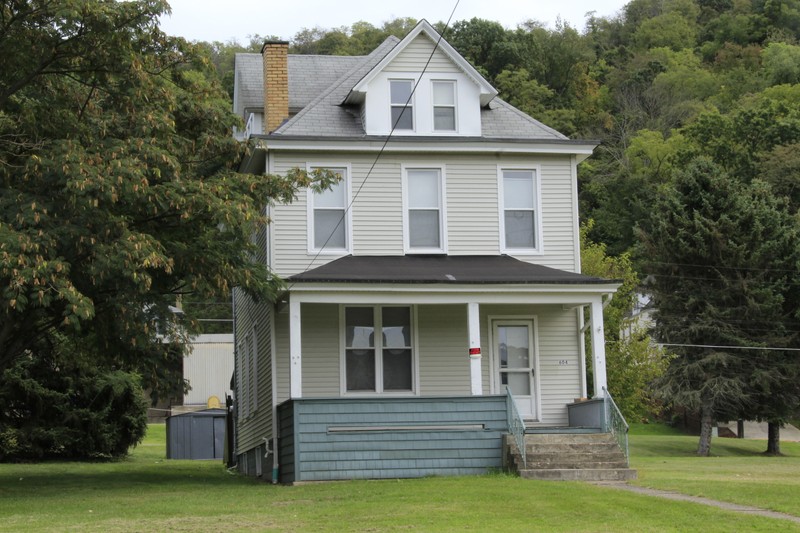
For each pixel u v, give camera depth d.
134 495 17.86
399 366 22.89
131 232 17.42
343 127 23.83
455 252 23.56
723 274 46.44
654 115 87.06
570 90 89.19
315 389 22.36
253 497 16.80
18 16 17.83
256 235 24.80
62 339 25.80
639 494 15.73
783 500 15.26
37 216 16.50
